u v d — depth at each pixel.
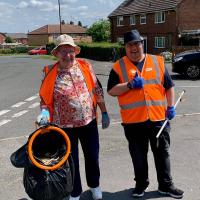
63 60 4.59
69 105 4.62
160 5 49.03
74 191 4.79
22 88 16.88
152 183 5.36
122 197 4.98
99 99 4.88
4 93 15.36
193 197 4.91
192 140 7.46
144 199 4.89
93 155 4.84
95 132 4.84
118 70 4.84
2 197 5.13
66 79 4.63
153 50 50.22
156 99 4.80
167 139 4.91
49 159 4.24
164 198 4.89
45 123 4.35
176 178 5.54
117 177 5.67
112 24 57.91
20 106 12.12
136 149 4.89
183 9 46.41
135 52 4.72
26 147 4.27
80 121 4.67
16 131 8.79
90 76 4.76
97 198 4.91
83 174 5.87
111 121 9.42
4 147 7.48
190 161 6.25
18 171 6.12
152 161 6.27
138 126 4.82
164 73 4.86
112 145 7.29
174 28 46.62
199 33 44.28
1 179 5.79
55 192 4.14
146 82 4.78
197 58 18.27
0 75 24.52
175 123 8.94
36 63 39.09
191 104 11.39
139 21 52.41
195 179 5.49
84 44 52.47
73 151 4.73
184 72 18.42
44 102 4.70
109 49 42.47
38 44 111.25
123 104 4.86
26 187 4.16
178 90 14.41
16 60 47.50
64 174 4.18
